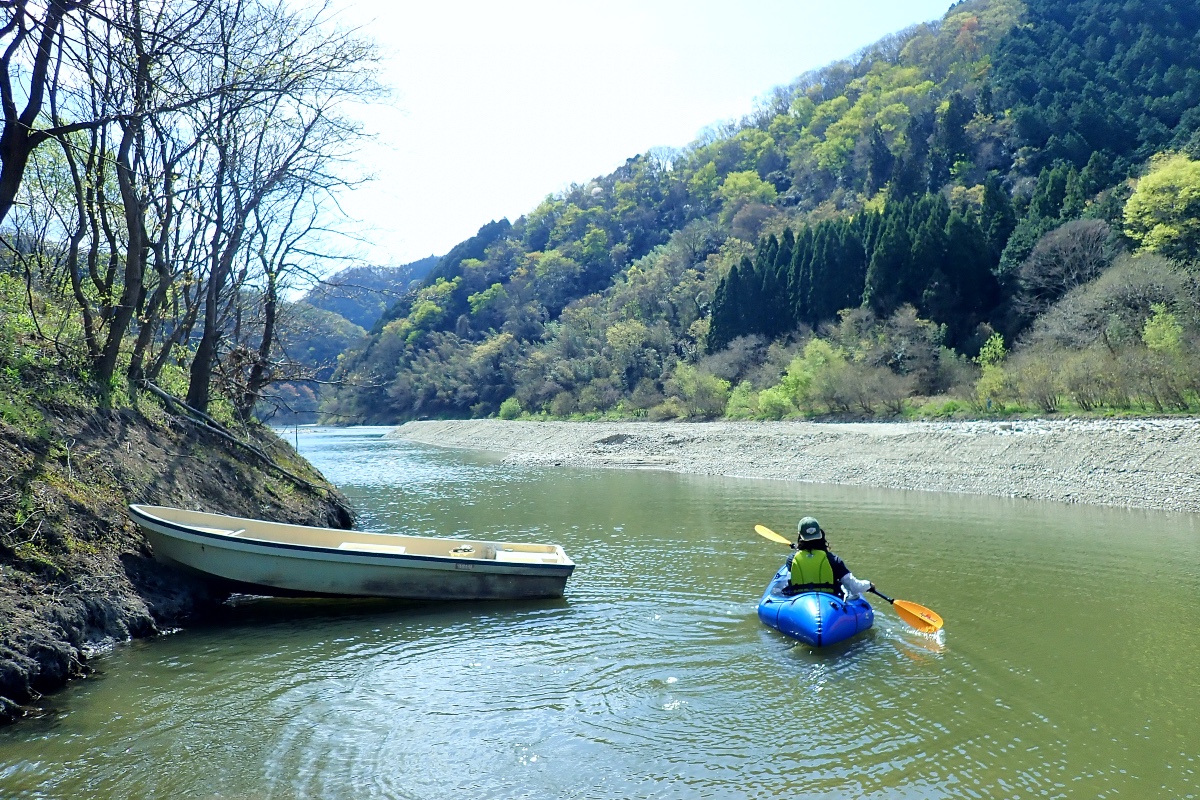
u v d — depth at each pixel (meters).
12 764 5.27
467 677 6.89
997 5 107.12
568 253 111.19
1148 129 58.78
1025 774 5.10
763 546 13.04
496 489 23.25
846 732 5.74
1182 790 4.89
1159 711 6.02
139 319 12.49
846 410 38.41
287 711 6.17
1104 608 8.87
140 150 11.79
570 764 5.31
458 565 9.34
